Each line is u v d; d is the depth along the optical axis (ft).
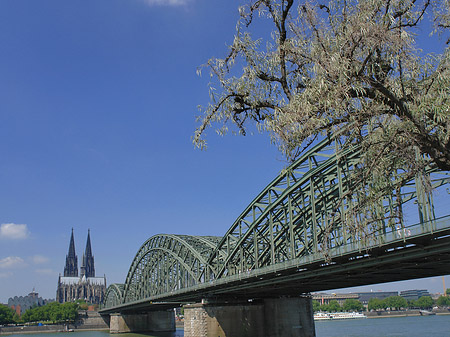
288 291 217.36
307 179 161.38
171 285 299.99
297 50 46.85
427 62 47.26
